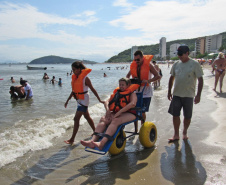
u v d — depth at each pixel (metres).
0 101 11.27
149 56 5.04
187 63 4.54
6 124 6.76
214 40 173.62
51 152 4.57
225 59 10.59
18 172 3.71
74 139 5.38
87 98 5.10
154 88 15.27
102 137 4.17
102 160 4.13
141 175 3.45
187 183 3.12
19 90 11.73
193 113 7.11
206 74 25.17
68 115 7.93
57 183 3.34
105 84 21.05
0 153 4.40
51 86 19.17
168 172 3.48
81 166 3.91
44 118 7.49
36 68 80.06
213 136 4.90
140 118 4.64
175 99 4.78
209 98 9.49
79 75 4.98
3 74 44.38
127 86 4.43
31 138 5.36
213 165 3.59
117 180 3.34
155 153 4.28
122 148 4.38
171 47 185.25
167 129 5.79
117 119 4.09
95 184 3.26
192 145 4.51
